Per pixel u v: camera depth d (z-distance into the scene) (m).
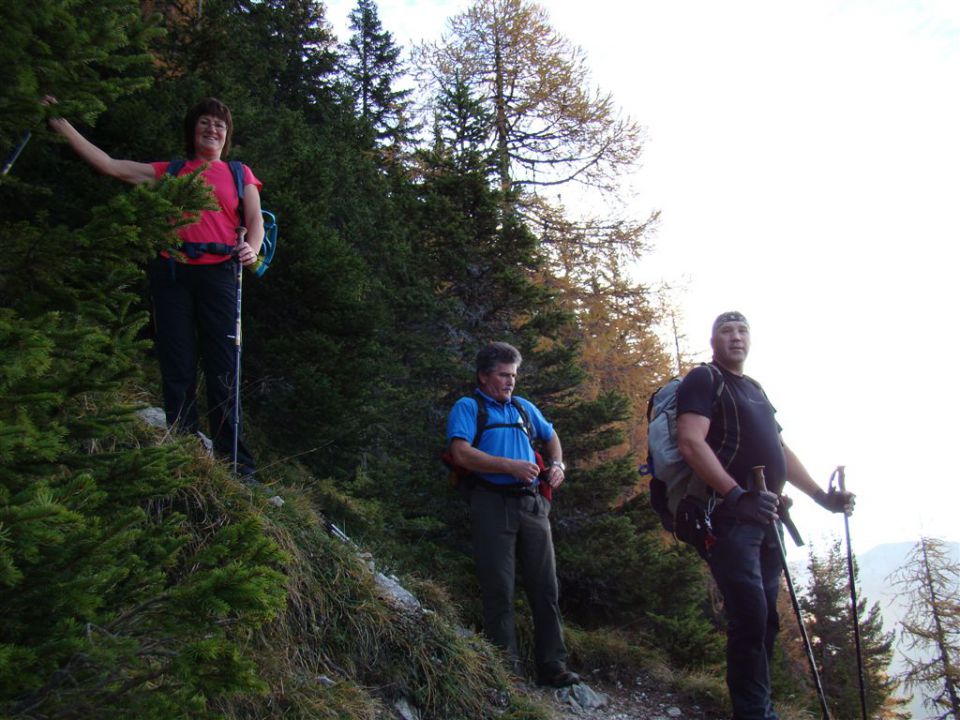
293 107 13.66
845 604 17.84
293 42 14.44
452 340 7.39
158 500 3.34
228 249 4.06
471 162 7.80
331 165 8.96
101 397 3.36
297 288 6.06
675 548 7.25
